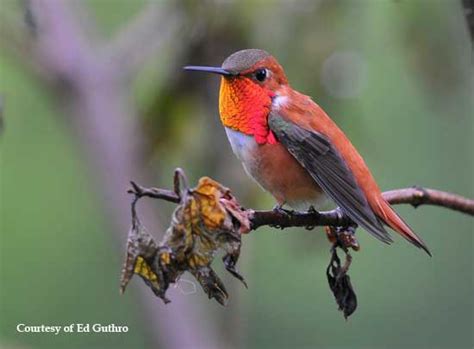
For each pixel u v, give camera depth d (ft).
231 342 36.58
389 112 42.06
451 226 51.39
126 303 48.85
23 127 45.39
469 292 50.52
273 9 33.01
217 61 33.30
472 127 46.50
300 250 33.24
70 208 48.06
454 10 32.71
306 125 25.29
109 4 44.65
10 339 47.42
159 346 35.91
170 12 35.24
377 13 33.35
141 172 36.22
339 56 33.27
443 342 49.39
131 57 37.52
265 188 26.18
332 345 49.26
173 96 33.42
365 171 25.07
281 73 26.25
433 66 33.12
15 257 47.60
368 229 22.26
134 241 18.11
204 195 18.33
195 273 18.35
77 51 37.32
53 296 48.29
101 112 36.70
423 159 46.16
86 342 48.52
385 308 49.62
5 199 47.14
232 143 26.04
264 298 49.08
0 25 35.55
